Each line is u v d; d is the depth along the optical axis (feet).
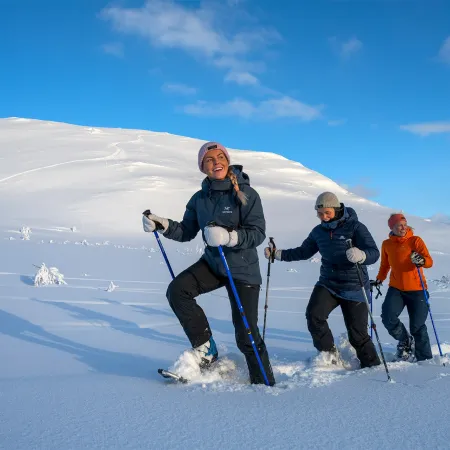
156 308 22.95
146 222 11.69
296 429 6.89
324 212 13.39
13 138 207.21
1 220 95.40
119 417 7.38
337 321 22.36
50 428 6.84
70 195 123.13
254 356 10.28
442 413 7.60
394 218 15.60
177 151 221.87
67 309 21.25
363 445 6.28
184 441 6.40
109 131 248.11
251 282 10.78
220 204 11.05
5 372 11.05
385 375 10.75
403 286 15.21
